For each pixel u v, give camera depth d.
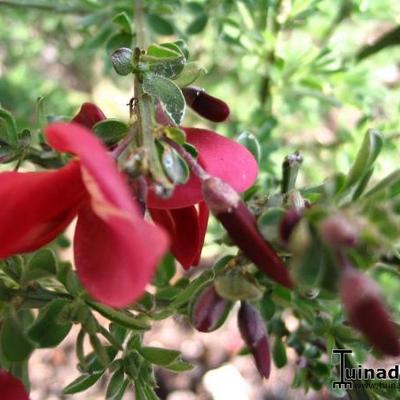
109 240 0.05
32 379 0.22
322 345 0.09
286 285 0.05
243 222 0.05
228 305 0.06
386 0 0.14
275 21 0.13
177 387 0.22
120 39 0.10
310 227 0.05
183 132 0.06
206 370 0.22
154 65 0.07
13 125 0.08
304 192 0.07
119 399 0.08
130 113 0.07
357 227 0.05
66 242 0.12
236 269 0.06
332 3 0.15
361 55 0.14
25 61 0.22
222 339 0.22
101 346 0.07
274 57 0.14
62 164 0.08
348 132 0.15
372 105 0.16
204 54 0.18
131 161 0.05
